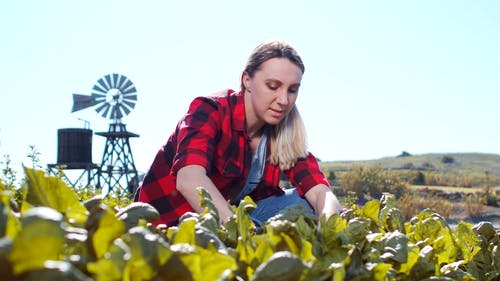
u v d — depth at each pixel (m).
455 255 1.48
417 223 1.62
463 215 20.92
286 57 2.60
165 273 0.61
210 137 2.60
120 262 0.60
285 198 3.07
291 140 2.93
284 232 0.90
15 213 0.87
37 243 0.50
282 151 2.93
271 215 3.04
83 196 3.72
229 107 2.80
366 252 1.15
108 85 19.94
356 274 0.95
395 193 23.16
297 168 2.97
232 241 1.14
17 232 0.67
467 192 24.86
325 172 27.30
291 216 1.26
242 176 2.94
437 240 1.48
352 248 1.02
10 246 0.50
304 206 1.29
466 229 1.57
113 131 19.05
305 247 0.90
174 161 2.53
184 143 2.54
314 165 2.97
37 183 0.93
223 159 2.85
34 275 0.50
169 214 2.97
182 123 2.69
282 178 20.09
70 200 0.94
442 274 1.27
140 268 0.60
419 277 1.16
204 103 2.73
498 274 1.55
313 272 0.86
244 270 0.87
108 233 0.72
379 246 1.18
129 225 0.99
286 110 2.68
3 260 0.49
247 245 0.91
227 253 0.85
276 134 2.95
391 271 1.01
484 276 1.56
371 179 23.48
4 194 0.66
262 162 2.95
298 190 2.97
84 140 18.88
